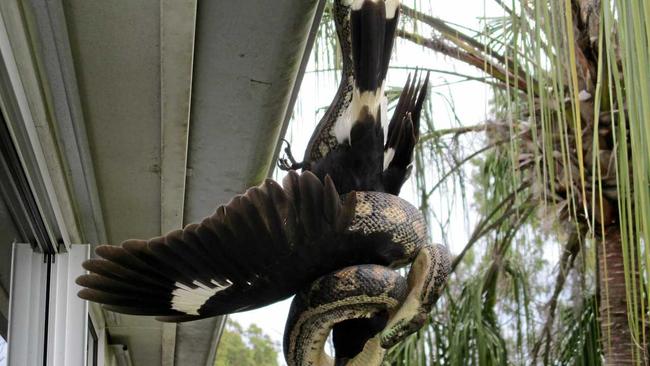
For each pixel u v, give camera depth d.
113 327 3.88
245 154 2.31
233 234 1.04
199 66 1.91
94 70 1.84
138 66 1.84
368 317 1.11
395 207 1.11
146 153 2.23
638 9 1.25
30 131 1.81
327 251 1.07
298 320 1.09
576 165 3.48
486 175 4.66
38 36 1.71
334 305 1.05
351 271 1.05
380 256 1.10
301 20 1.74
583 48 3.38
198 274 1.08
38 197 2.04
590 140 3.44
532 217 4.68
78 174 2.28
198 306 1.12
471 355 4.55
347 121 1.20
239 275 1.08
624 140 1.41
